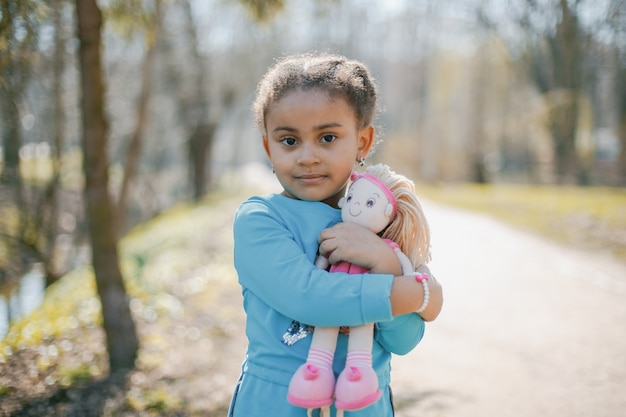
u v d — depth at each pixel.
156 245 12.05
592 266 9.45
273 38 14.68
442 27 24.22
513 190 24.67
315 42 14.92
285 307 1.49
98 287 4.46
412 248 1.66
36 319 5.17
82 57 4.29
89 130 4.37
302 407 1.52
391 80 34.41
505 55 24.03
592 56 16.00
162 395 4.00
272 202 1.65
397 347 1.63
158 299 6.52
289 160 1.61
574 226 13.35
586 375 4.79
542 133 26.98
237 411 1.61
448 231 13.89
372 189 1.63
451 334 5.98
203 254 10.70
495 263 9.88
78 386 3.97
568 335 5.90
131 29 5.77
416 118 34.62
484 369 4.97
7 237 9.02
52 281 9.08
